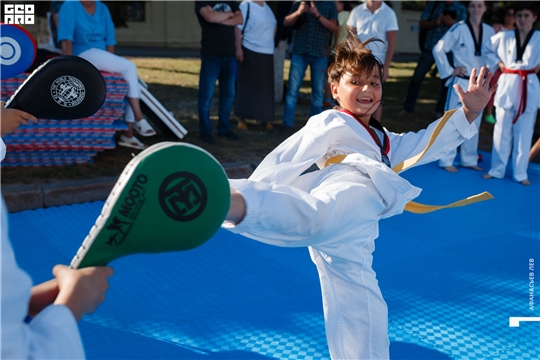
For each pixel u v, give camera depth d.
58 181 5.39
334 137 2.22
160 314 3.37
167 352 2.98
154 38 21.08
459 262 4.28
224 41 6.57
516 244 4.68
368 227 2.21
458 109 2.37
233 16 6.51
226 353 2.99
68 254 4.18
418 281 3.93
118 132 7.01
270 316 3.38
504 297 3.73
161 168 1.16
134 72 6.14
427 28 8.88
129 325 3.23
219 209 1.23
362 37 7.20
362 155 2.12
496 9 12.92
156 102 6.73
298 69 7.46
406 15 21.91
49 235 4.49
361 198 1.98
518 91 6.20
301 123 8.31
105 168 5.88
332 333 2.39
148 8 20.81
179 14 21.03
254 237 1.89
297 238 1.80
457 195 6.00
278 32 9.43
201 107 6.82
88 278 1.19
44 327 1.09
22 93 1.73
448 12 8.61
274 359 2.95
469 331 3.29
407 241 4.65
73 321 1.12
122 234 1.17
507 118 6.38
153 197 1.15
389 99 10.84
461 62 6.39
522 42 6.11
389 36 7.21
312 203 1.79
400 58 20.02
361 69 2.24
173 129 6.84
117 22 11.93
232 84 7.00
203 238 1.23
